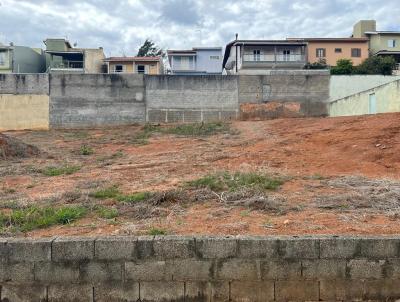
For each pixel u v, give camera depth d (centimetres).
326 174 825
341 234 423
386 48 4478
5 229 485
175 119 2403
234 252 397
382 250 395
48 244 400
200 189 672
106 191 688
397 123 1230
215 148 1248
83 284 398
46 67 4331
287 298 394
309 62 4244
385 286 394
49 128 2320
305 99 2466
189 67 4444
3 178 868
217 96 2427
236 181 714
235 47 4162
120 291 397
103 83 2369
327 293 394
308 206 569
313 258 395
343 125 1395
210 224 492
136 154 1242
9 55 3969
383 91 1738
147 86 2394
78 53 4172
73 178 859
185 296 396
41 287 398
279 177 761
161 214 550
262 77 2450
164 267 397
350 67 3753
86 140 1666
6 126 2297
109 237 408
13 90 2309
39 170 948
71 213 541
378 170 846
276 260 396
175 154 1184
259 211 554
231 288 396
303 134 1342
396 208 553
